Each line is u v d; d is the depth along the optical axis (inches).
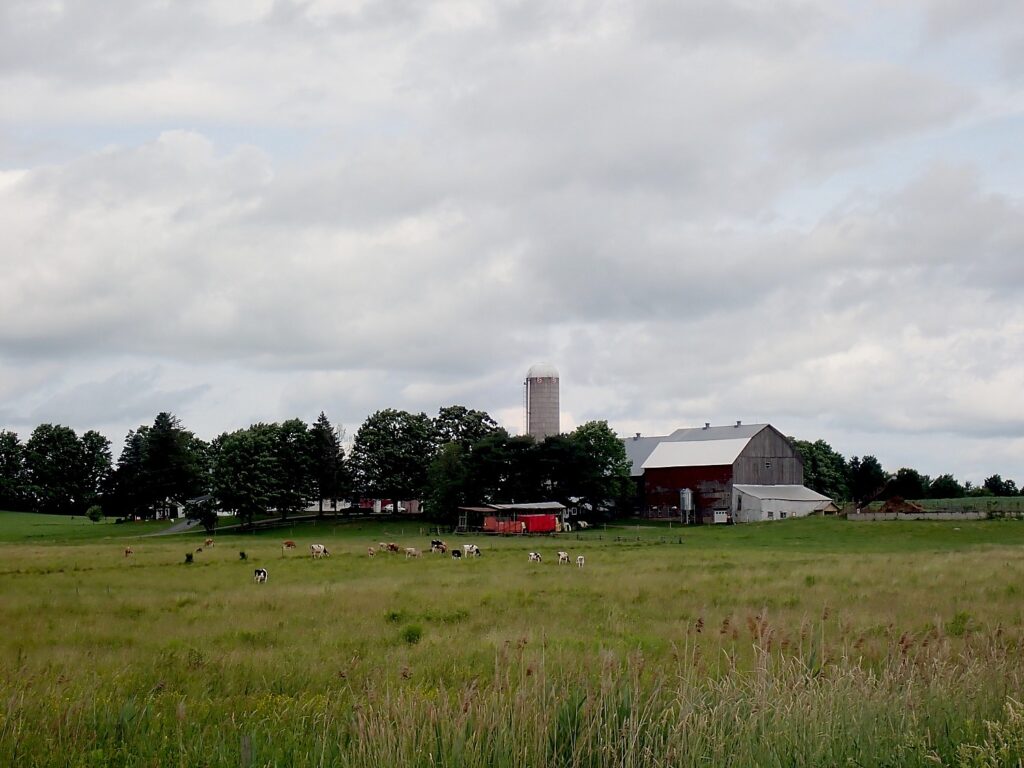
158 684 589.3
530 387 6259.8
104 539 4279.0
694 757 360.2
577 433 5354.3
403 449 5718.5
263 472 5172.2
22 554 2751.0
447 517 5177.2
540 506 4803.2
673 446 5615.2
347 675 617.3
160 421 6378.0
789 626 867.4
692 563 2096.5
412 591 1446.9
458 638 867.4
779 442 5408.5
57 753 401.7
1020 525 3683.6
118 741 440.1
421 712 404.5
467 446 5713.6
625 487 5442.9
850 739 385.4
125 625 1086.4
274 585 1654.8
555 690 425.1
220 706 532.1
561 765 366.9
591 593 1395.2
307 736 433.1
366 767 364.8
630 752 355.9
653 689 441.1
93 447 7455.7
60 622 1117.1
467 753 363.6
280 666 697.6
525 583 1599.4
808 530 3949.3
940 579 1465.3
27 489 7096.5
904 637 548.1
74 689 566.3
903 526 3821.4
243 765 378.9
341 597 1349.7
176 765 396.5
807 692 418.3
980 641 578.9
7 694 514.9
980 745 377.4
